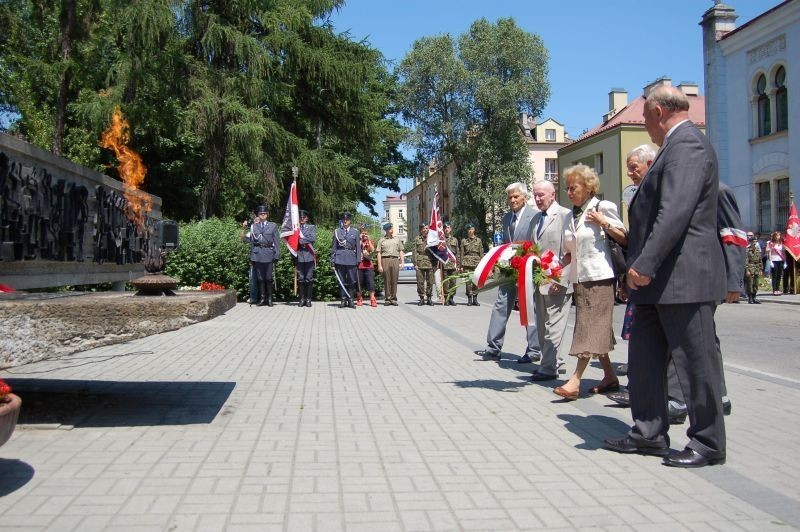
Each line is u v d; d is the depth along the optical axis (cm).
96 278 722
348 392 650
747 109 2914
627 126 4803
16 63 2795
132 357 859
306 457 439
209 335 1096
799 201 2630
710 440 430
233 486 382
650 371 451
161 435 486
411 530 323
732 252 539
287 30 2688
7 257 532
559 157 5831
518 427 525
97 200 727
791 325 1379
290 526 325
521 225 797
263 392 643
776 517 344
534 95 4988
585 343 614
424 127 5234
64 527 320
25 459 428
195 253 1752
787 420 556
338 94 2997
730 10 3067
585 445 476
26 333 413
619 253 632
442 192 8988
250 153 2436
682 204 409
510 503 361
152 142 3047
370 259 1748
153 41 2308
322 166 2895
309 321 1343
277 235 1675
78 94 2759
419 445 471
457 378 734
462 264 1788
